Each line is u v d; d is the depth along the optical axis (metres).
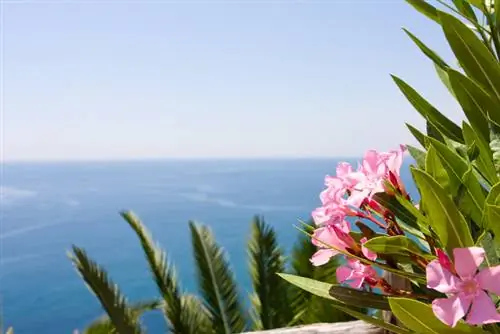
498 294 1.03
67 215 104.12
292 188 167.62
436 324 1.11
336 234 1.40
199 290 7.71
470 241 1.14
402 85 1.64
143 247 7.64
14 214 107.06
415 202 1.48
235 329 7.58
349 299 1.44
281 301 7.56
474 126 1.42
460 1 1.58
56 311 44.44
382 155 1.43
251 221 7.89
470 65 1.38
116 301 6.76
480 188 1.35
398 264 1.59
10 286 51.16
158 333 35.94
